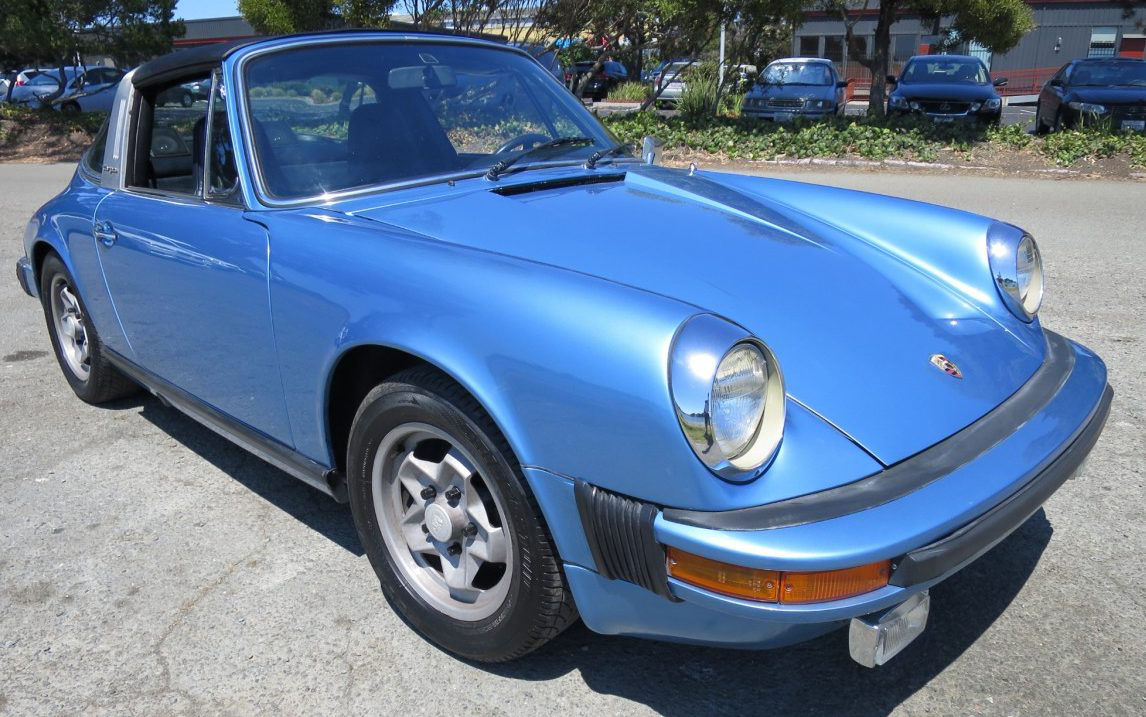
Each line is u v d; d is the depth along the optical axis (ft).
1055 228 25.23
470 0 48.42
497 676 7.80
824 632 6.61
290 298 8.33
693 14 46.14
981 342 8.05
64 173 47.47
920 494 6.15
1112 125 41.47
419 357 7.15
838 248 9.19
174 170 10.80
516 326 6.63
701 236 8.50
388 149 9.94
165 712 7.46
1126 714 7.07
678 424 5.85
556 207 8.90
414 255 7.55
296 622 8.60
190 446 12.64
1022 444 6.93
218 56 9.82
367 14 49.80
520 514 6.87
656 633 6.87
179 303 10.03
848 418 6.57
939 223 9.63
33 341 17.65
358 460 8.15
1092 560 9.16
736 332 5.96
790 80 51.57
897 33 104.47
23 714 7.46
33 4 62.75
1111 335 15.88
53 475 11.79
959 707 7.23
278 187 9.24
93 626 8.60
